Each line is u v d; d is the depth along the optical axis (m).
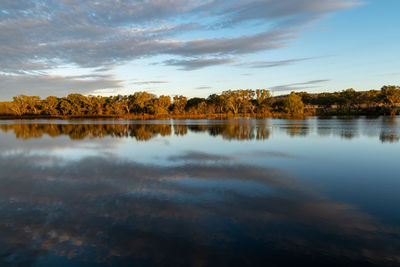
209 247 6.82
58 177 13.78
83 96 143.50
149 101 140.00
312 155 19.92
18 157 19.66
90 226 8.03
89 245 6.98
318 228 7.84
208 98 155.38
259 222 8.27
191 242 7.07
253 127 51.12
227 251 6.63
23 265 6.16
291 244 6.94
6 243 7.09
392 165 16.45
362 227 7.89
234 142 28.03
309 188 11.77
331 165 16.48
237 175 14.04
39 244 7.04
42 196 10.80
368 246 6.80
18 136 36.38
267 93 132.25
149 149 23.34
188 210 9.23
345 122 64.19
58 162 17.75
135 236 7.40
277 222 8.27
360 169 15.45
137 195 10.85
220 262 6.19
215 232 7.62
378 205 9.71
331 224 8.11
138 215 8.82
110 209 9.35
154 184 12.43
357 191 11.39
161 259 6.32
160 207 9.52
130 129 49.66
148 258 6.37
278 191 11.35
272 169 15.41
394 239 7.15
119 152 21.77
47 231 7.75
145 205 9.73
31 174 14.43
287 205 9.71
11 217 8.72
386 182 12.75
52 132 42.97
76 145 26.27
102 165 16.72
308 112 127.38
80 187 12.00
